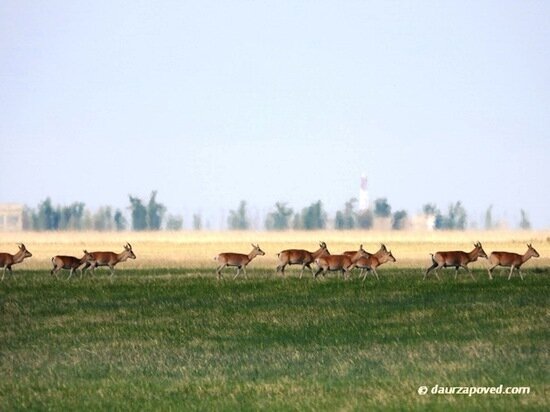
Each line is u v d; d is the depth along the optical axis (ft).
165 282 212.84
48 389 123.95
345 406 112.57
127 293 196.95
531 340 147.54
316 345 148.56
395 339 151.64
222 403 115.85
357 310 175.42
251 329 161.17
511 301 181.78
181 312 176.76
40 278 223.92
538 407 111.34
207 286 204.95
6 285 209.46
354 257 220.23
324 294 193.16
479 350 141.08
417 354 139.44
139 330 161.89
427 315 169.48
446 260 219.61
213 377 129.08
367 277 221.05
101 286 206.69
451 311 172.65
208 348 147.74
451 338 150.71
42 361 140.56
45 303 186.09
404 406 112.27
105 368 135.44
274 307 180.04
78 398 119.65
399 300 184.65
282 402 115.24
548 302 180.14
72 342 153.79
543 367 130.11
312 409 111.65
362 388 121.19
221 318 170.60
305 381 125.80
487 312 170.50
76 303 186.39
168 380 128.06
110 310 179.52
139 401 117.80
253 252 222.89
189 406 115.03
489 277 218.59
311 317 169.89
